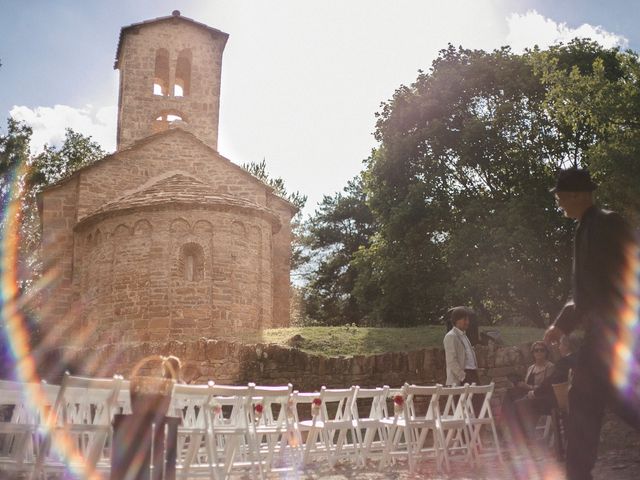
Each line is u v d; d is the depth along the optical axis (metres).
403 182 32.59
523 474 8.16
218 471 7.14
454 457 9.37
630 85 24.97
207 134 33.84
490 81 31.84
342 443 9.02
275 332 22.45
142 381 6.13
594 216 5.00
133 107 33.22
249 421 8.52
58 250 28.36
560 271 29.47
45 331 27.06
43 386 6.89
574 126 26.52
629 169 23.16
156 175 29.56
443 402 15.81
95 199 28.61
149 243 24.17
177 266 23.95
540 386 9.52
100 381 6.36
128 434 6.02
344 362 16.38
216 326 23.84
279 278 30.58
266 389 7.74
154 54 33.84
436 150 31.70
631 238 4.87
